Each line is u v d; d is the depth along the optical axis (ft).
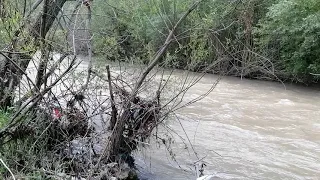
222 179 20.68
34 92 16.93
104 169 17.21
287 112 38.68
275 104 42.55
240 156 24.64
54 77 19.90
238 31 50.26
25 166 15.29
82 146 18.04
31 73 19.57
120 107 18.47
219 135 28.89
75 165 17.16
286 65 58.65
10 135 16.02
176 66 20.70
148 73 19.25
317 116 37.32
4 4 15.51
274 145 27.50
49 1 18.40
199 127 30.40
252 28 54.95
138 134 19.17
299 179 21.58
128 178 18.44
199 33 21.50
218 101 42.01
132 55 22.26
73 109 18.26
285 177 21.74
